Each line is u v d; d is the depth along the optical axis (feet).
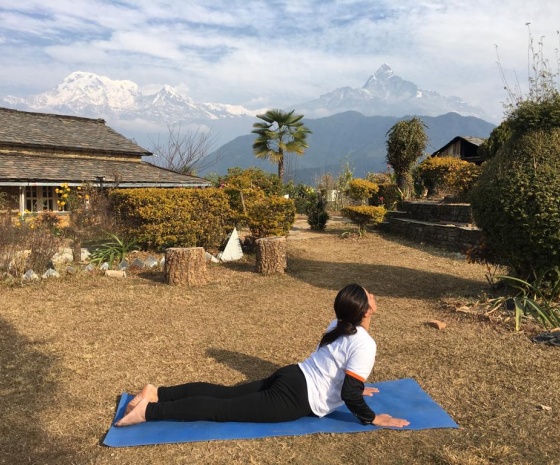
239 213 39.63
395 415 11.48
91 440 10.46
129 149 67.05
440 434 10.66
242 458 9.73
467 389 12.99
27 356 15.53
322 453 9.91
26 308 21.31
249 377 14.03
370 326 18.97
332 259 36.60
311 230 57.62
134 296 23.80
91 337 17.52
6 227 27.43
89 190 38.24
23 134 57.57
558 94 20.89
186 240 35.70
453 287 25.99
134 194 34.47
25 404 12.16
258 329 18.70
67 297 23.39
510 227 19.97
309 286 26.78
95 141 65.16
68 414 11.67
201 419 10.91
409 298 23.80
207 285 26.63
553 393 12.50
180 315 20.61
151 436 10.43
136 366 14.79
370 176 86.02
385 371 14.35
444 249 40.73
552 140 19.69
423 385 13.32
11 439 10.46
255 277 28.96
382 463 9.55
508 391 12.75
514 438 10.40
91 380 13.71
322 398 10.82
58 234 35.78
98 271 29.04
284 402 10.80
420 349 16.17
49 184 50.11
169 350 16.25
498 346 16.06
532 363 14.48
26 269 27.48
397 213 56.29
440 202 52.95
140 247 35.68
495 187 20.35
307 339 17.49
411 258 36.91
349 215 49.83
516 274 22.00
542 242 19.22
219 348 16.49
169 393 11.36
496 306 20.22
